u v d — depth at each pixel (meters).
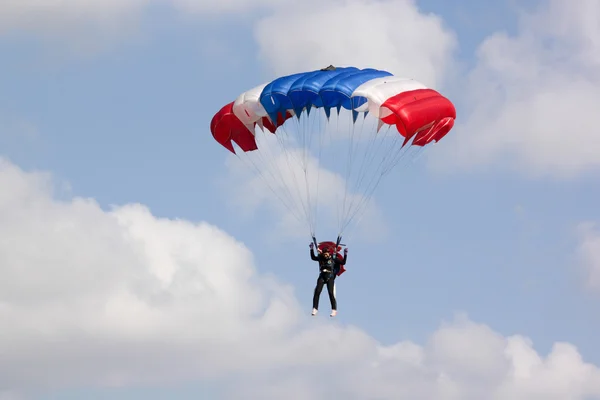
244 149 123.81
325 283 109.75
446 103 113.88
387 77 115.62
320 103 114.25
